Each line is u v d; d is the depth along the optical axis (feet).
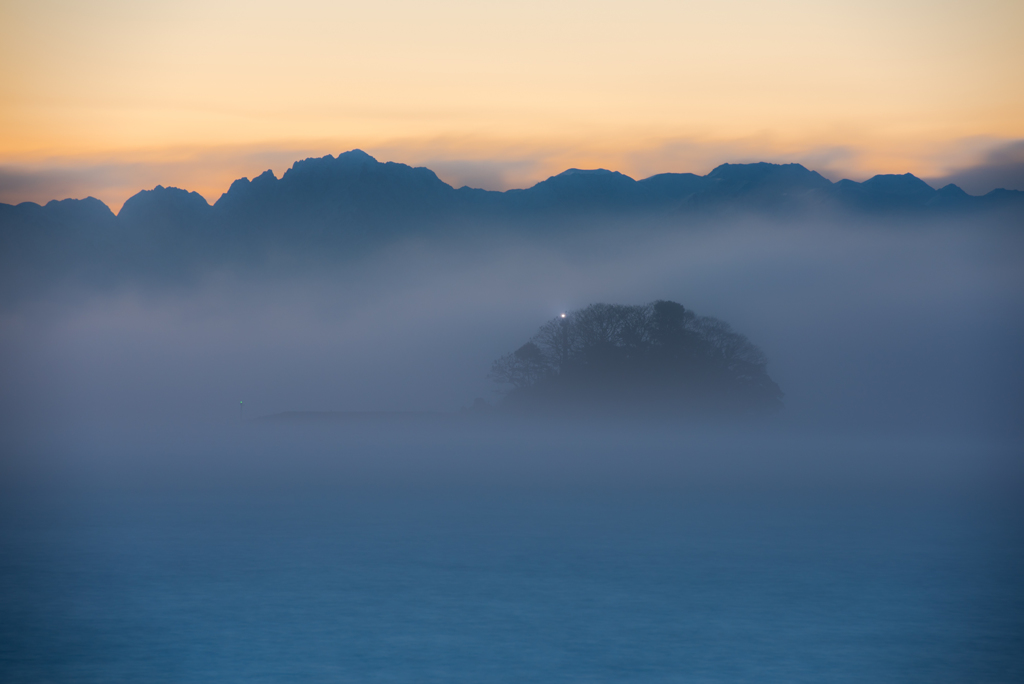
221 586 306.76
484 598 288.10
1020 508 581.12
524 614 265.75
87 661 218.38
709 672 211.00
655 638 240.32
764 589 302.86
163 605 276.82
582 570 338.95
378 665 215.51
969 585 310.24
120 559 362.94
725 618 261.65
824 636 242.37
